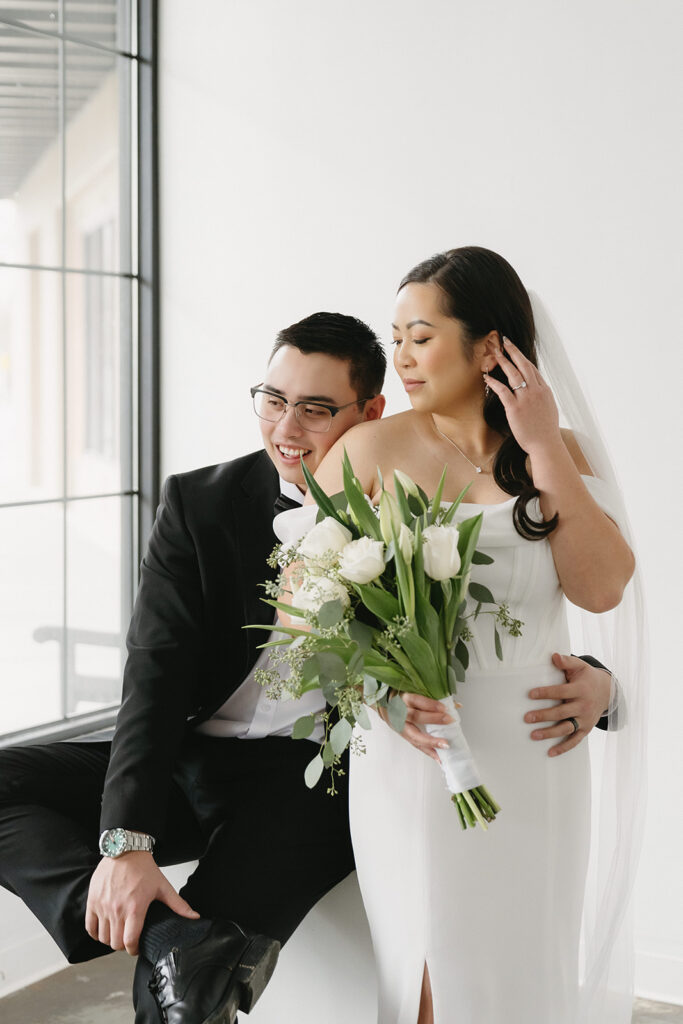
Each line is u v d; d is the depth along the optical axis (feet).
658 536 9.78
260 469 7.14
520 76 10.09
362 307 11.27
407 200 10.85
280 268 11.72
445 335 5.93
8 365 12.05
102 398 12.79
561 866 6.10
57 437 12.54
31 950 9.43
